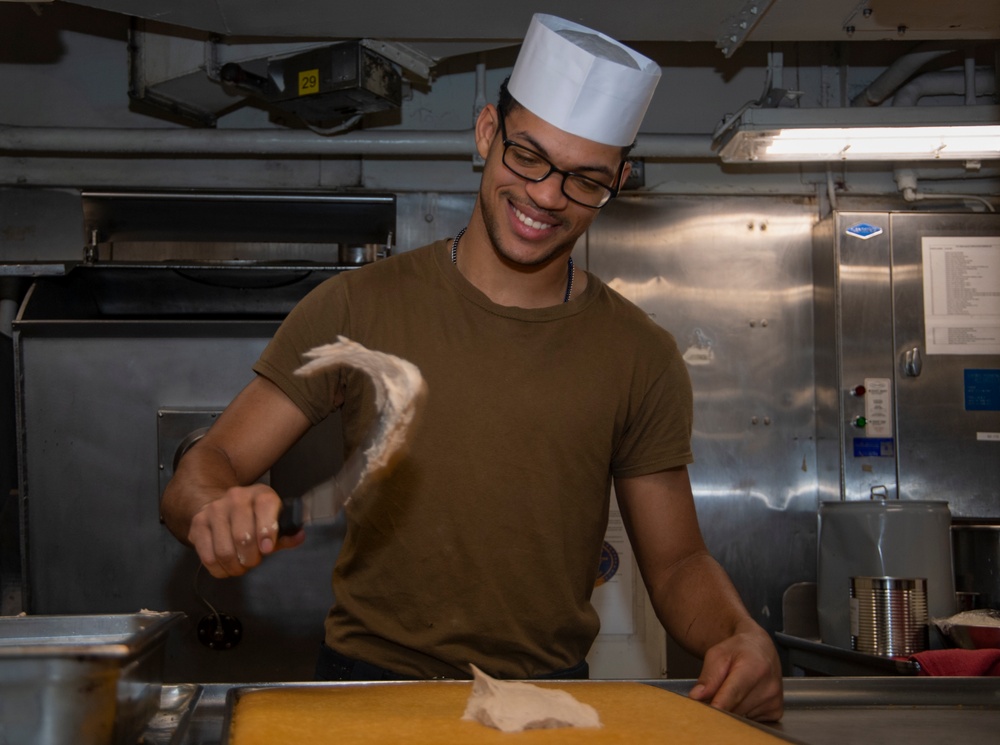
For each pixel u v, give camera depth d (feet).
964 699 4.06
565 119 4.20
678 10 7.66
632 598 9.17
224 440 4.20
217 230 10.27
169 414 8.68
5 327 9.50
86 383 8.75
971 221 9.87
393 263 4.76
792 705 3.97
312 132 9.75
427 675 4.33
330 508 3.35
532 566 4.41
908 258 9.89
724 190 10.52
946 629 7.47
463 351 4.49
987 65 10.41
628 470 4.81
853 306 9.86
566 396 4.48
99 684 2.69
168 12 7.79
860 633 7.79
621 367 4.63
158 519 8.71
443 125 10.53
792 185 10.57
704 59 10.71
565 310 4.61
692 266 10.50
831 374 10.02
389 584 4.38
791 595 9.95
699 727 3.12
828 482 10.17
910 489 9.77
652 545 4.72
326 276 9.77
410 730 3.01
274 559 8.79
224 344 8.84
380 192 10.27
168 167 10.19
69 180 10.07
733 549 10.31
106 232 10.11
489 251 4.60
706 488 10.35
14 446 9.49
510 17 7.82
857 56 10.73
